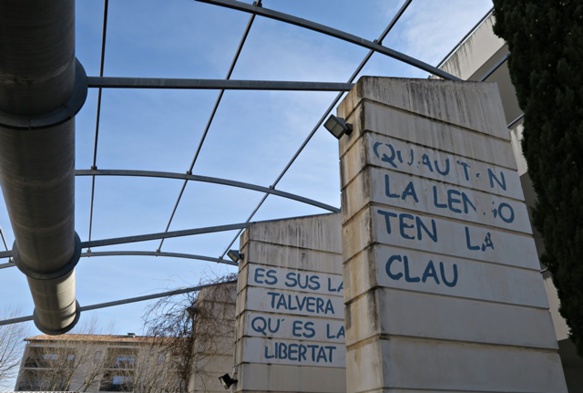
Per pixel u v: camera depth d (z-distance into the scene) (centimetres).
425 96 910
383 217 770
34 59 728
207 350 2139
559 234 711
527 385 744
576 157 720
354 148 845
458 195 849
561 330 1102
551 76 787
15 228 1271
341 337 1559
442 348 714
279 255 1609
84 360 4581
